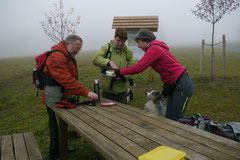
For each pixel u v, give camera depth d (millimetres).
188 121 2631
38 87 3014
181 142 1708
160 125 2141
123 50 3742
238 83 8492
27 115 6215
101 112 2688
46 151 3777
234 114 5332
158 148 1468
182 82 2912
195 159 1425
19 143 2945
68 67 2896
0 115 6488
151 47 2912
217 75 10797
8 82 12367
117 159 1462
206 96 7086
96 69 15375
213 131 2432
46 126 5129
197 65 15844
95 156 3438
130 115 2531
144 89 8516
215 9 9250
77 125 2195
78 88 2834
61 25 10469
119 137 1853
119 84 3734
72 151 3658
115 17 9680
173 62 2924
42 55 2861
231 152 1508
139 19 9406
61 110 2789
